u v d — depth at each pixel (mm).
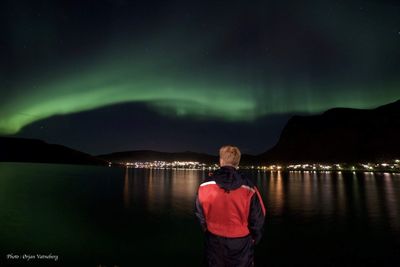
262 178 135875
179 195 54875
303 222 27875
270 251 17516
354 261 15609
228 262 3592
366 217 30891
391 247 18359
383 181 108438
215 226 3658
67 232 22625
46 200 43031
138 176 136625
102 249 17891
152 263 15336
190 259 16125
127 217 30625
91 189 64188
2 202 39375
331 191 66062
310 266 14930
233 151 3895
